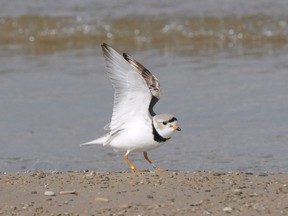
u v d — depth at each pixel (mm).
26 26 26266
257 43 23938
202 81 19344
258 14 25297
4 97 18688
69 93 18844
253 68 20453
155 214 9688
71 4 27469
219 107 17266
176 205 10023
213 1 26719
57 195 10602
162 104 17656
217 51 23016
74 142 15359
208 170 13078
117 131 11570
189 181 11133
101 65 21484
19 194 10711
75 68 21266
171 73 20219
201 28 25172
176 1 26953
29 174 11844
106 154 14562
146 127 11344
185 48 23641
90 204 10180
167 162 13812
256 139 15008
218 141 15016
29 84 19719
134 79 10984
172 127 11297
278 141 14773
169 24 25469
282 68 20266
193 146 14820
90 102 18094
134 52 23328
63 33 25781
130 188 10828
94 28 25797
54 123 16688
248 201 10148
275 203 10055
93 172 11812
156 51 23312
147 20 25781
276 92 18125
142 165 13719
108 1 27469
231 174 11578
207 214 9648
